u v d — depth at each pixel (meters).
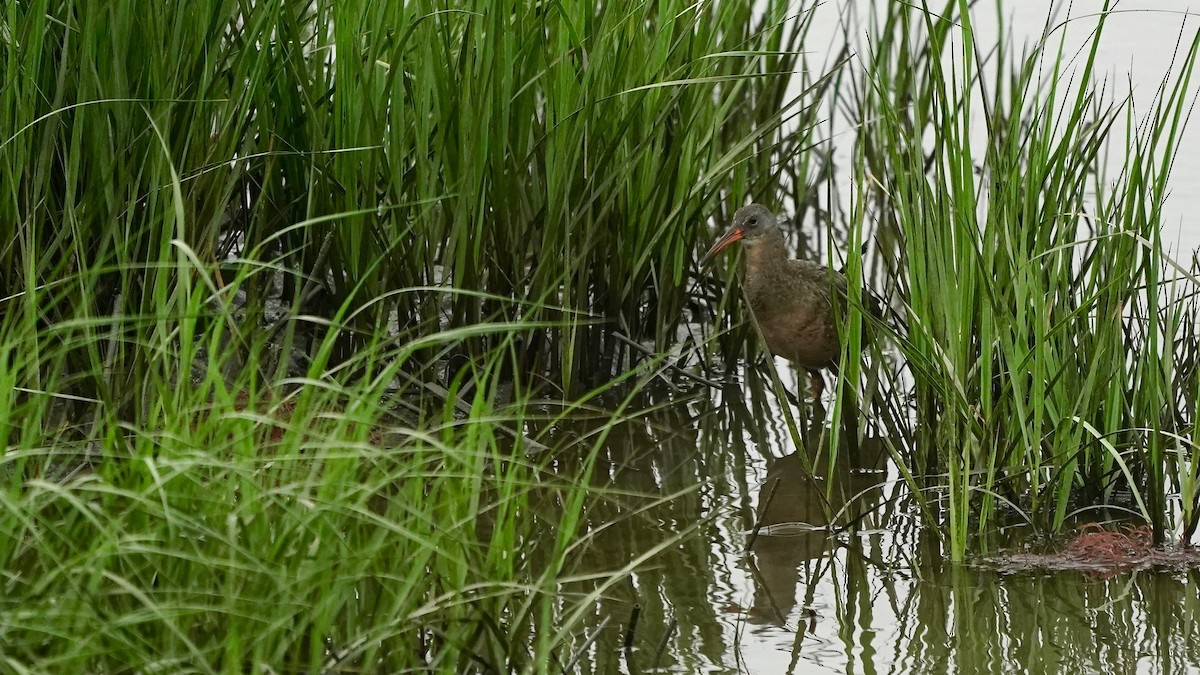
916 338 7.50
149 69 7.38
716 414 8.88
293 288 8.71
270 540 4.76
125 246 6.53
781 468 8.06
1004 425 7.27
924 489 7.25
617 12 8.55
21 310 6.55
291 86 8.19
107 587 4.71
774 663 5.71
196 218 7.58
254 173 8.43
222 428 5.02
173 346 6.74
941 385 7.05
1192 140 12.69
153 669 4.26
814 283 9.10
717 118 9.28
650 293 9.44
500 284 8.59
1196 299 8.10
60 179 7.62
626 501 7.46
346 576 4.60
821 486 7.79
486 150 8.23
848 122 12.93
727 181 11.05
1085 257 8.31
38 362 5.64
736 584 6.48
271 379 7.85
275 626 4.34
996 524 7.16
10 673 4.18
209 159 7.59
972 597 6.37
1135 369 7.32
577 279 8.74
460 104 8.07
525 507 5.66
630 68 8.62
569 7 8.60
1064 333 7.11
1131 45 14.17
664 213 9.00
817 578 6.57
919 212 7.20
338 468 4.85
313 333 8.45
